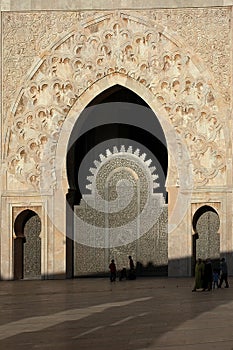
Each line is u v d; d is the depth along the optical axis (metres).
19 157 38.41
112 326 21.77
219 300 27.89
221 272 33.53
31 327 21.73
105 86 38.25
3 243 38.22
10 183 38.44
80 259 39.41
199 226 37.94
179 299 28.38
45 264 38.16
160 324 22.00
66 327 21.67
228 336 19.92
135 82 38.06
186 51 37.59
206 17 37.50
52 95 38.41
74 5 38.22
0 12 38.44
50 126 38.41
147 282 35.66
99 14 38.19
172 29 37.72
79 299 28.97
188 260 37.50
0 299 29.44
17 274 38.59
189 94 37.69
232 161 37.12
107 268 39.34
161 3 37.72
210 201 37.28
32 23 38.44
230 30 37.28
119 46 38.16
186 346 18.61
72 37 38.31
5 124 38.38
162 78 37.81
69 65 38.38
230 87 37.22
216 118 37.34
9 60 38.47
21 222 38.91
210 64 37.47
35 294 31.11
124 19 38.12
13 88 38.44
